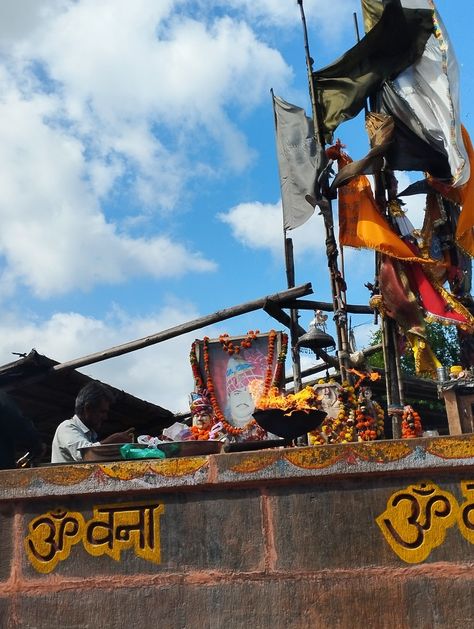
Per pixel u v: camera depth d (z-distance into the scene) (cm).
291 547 469
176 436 668
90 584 490
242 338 789
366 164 731
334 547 464
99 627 480
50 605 491
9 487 512
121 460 530
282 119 852
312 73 802
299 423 566
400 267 728
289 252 923
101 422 634
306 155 811
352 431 693
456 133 707
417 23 736
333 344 848
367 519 465
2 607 497
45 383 898
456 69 730
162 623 473
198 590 474
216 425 743
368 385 756
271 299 813
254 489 483
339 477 472
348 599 455
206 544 480
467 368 744
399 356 736
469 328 704
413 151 736
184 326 842
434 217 771
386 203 755
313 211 799
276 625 459
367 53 762
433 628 442
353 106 780
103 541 496
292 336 898
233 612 466
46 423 1056
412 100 734
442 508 459
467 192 748
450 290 774
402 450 467
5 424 566
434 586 448
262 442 568
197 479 487
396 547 458
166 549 485
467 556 450
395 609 449
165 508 493
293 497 476
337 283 790
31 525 509
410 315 717
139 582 484
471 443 461
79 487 503
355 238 742
